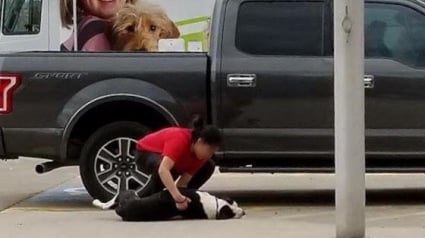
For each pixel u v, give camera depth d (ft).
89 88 29.76
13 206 31.91
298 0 29.96
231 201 28.43
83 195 34.81
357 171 22.81
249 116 29.53
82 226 26.50
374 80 29.27
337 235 23.16
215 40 30.01
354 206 22.88
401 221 27.04
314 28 29.84
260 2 30.04
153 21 53.67
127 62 29.96
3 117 29.84
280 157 29.71
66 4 53.67
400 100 29.30
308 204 31.60
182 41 53.67
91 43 53.67
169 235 24.64
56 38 53.93
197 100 29.96
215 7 30.63
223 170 29.94
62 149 29.81
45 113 29.81
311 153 29.50
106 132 29.76
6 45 54.39
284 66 29.55
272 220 27.30
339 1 22.43
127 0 53.52
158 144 27.55
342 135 22.77
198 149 26.66
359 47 22.48
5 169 44.60
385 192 34.76
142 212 26.89
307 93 29.37
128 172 29.84
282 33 29.89
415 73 29.35
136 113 30.37
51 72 29.78
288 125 29.48
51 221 27.68
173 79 29.89
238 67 29.60
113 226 26.30
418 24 29.81
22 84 29.81
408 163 29.78
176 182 27.73
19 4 54.44
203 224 26.35
